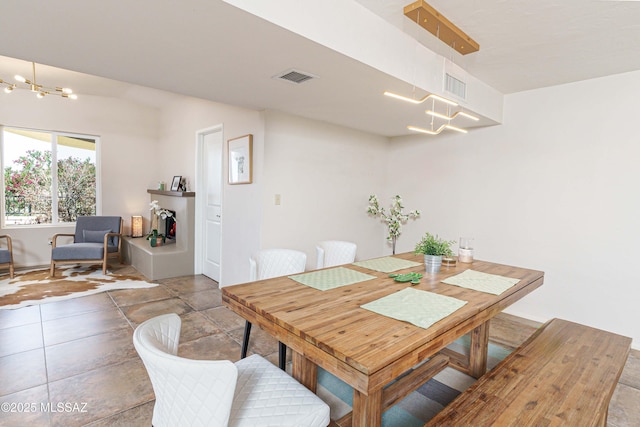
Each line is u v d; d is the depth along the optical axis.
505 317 3.47
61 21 1.55
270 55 1.93
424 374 2.13
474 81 3.04
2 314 3.16
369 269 2.35
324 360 1.18
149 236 5.33
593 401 1.33
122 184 5.77
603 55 2.53
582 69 2.81
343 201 4.21
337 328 1.31
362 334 1.26
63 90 4.23
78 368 2.27
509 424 1.19
